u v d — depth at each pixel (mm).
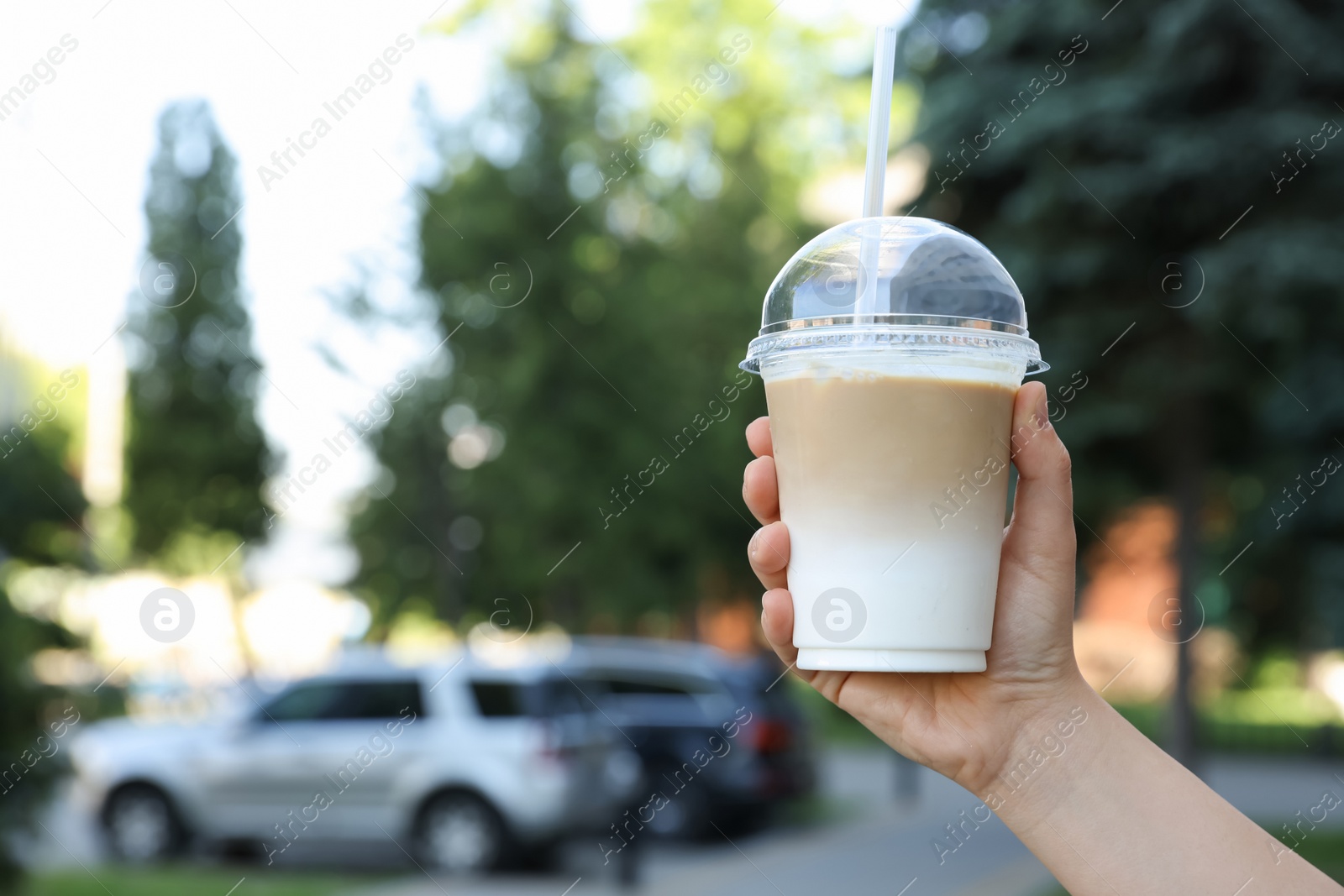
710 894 9000
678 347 16938
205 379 22016
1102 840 1559
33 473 7387
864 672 1744
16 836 7164
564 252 14695
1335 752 20344
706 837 12047
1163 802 1566
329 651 20094
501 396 14641
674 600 18078
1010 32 8523
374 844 11391
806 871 10008
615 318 14984
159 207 21859
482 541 16422
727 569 19891
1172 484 9414
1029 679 1668
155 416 22047
